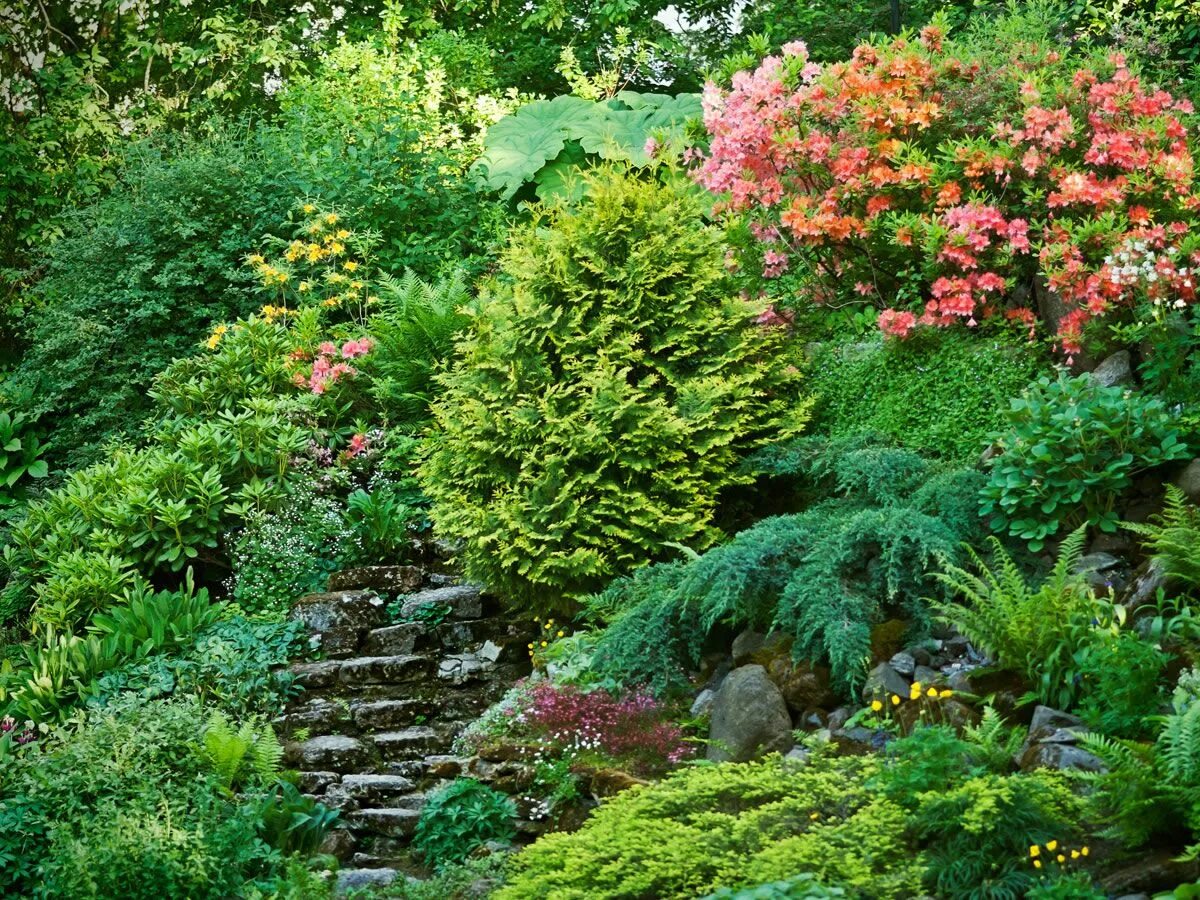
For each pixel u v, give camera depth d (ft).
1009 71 24.85
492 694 23.03
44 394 38.60
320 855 18.37
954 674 17.53
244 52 48.96
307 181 37.83
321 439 30.17
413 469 29.35
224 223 38.58
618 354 23.85
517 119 41.14
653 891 13.97
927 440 22.62
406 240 37.68
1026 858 13.05
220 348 34.73
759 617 20.16
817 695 18.31
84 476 29.66
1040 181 23.98
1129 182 22.81
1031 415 19.85
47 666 23.45
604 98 44.73
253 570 26.71
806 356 25.93
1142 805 12.59
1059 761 14.51
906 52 25.32
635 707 19.36
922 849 13.93
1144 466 18.94
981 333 24.12
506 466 23.89
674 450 23.29
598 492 22.99
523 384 23.79
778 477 24.88
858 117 25.02
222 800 18.85
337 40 50.60
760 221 26.40
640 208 24.57
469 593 25.03
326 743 21.45
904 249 24.91
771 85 25.41
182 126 48.11
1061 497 19.10
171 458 28.32
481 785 19.01
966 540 19.75
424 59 45.55
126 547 27.66
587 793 18.29
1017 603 17.10
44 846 18.02
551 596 23.20
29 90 48.37
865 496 21.94
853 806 14.64
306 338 32.53
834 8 41.96
